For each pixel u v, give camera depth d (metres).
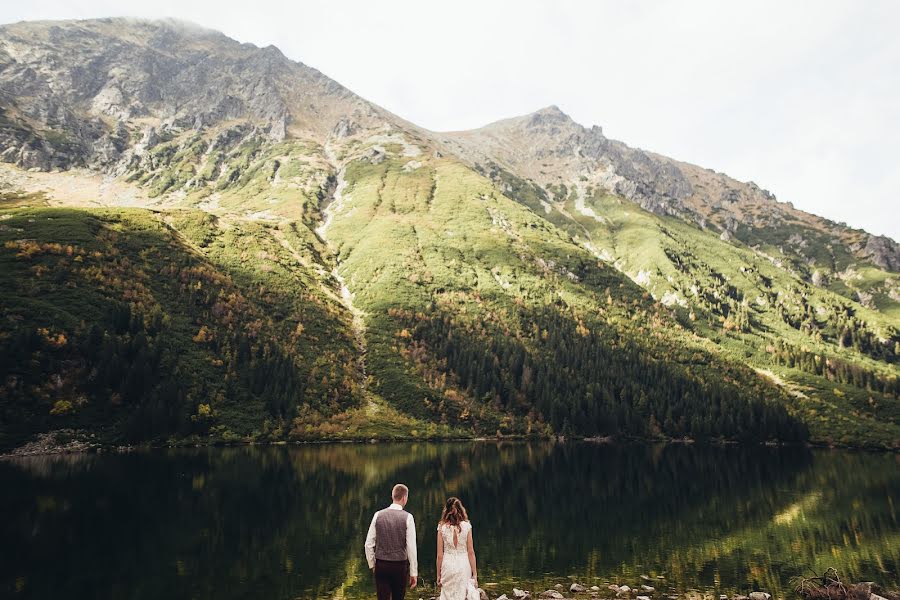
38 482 60.22
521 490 64.94
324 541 38.69
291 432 119.06
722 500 61.78
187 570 31.62
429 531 43.16
